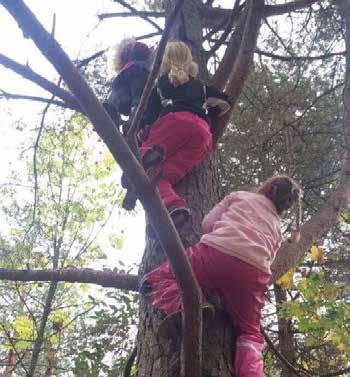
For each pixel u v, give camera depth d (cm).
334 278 759
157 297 264
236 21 501
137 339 297
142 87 332
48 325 995
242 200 282
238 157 640
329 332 684
